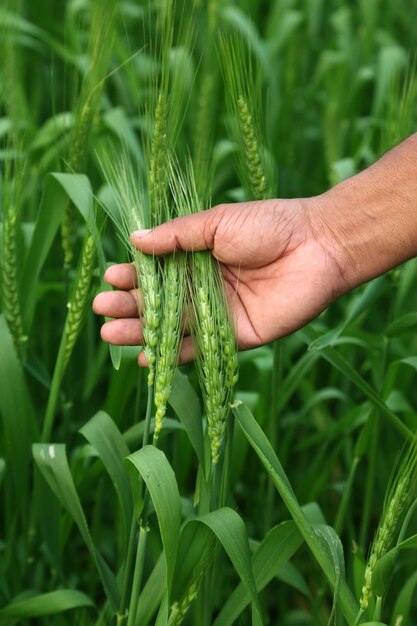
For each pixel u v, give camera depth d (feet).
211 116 4.30
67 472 2.96
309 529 2.67
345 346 3.97
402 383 3.89
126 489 2.94
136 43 5.57
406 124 3.57
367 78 5.07
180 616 2.78
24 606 3.06
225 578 3.76
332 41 5.88
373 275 2.97
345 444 3.99
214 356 2.71
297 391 4.43
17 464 3.23
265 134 3.45
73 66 5.16
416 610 3.77
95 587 3.70
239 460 3.34
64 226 3.31
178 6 5.25
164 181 2.93
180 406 2.88
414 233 2.92
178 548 2.70
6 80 4.20
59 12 6.23
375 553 2.65
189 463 3.50
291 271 2.94
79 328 3.11
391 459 3.96
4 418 3.17
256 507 3.94
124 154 3.12
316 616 3.25
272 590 3.97
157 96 2.98
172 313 2.71
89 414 4.28
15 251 3.10
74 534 3.85
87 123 3.29
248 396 3.55
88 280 3.01
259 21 6.44
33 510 3.35
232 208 2.86
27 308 3.32
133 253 2.84
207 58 4.67
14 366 3.17
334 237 2.93
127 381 3.37
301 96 5.51
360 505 4.20
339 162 4.14
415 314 3.25
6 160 3.17
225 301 2.84
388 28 6.30
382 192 2.92
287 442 3.79
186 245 2.84
